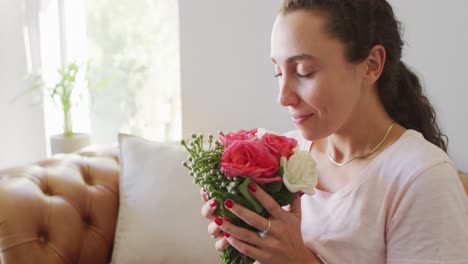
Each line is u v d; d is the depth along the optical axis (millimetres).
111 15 2164
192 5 1818
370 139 910
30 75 2336
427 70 1507
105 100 2264
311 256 842
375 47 827
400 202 825
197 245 1428
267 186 754
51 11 2244
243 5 1743
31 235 1333
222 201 765
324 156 1012
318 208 947
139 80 2174
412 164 823
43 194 1428
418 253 797
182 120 1938
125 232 1483
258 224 755
